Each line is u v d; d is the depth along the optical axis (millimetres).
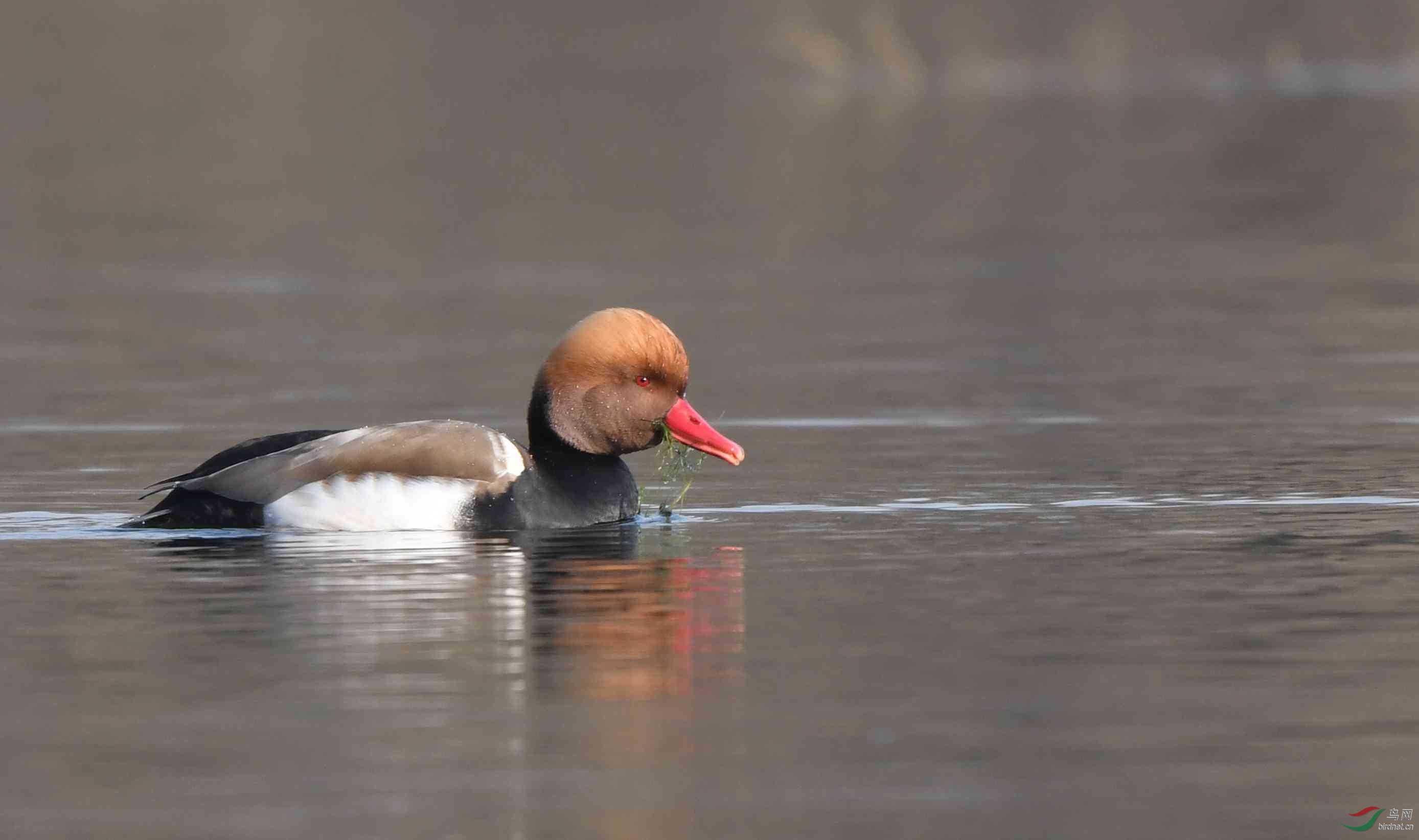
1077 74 67562
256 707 8344
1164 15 69062
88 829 7062
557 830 7035
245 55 69625
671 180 43531
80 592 10375
